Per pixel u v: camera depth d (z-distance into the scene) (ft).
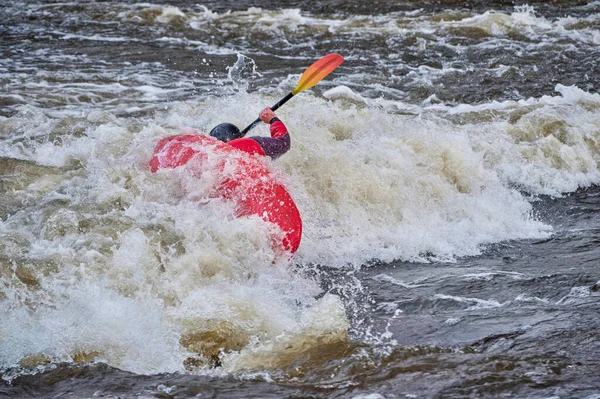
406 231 78.18
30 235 66.44
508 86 131.64
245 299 59.00
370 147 89.81
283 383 48.57
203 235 65.62
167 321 55.47
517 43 160.76
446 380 47.62
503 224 81.25
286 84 129.59
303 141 86.33
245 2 205.26
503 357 50.85
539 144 100.32
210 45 159.53
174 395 47.16
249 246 65.67
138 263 61.82
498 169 95.76
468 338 54.70
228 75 129.70
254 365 51.13
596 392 45.34
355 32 170.40
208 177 69.21
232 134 77.46
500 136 103.14
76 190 75.31
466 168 89.71
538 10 195.00
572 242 76.23
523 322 56.95
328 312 57.21
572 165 98.58
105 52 150.51
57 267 61.21
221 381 49.03
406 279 67.31
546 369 48.65
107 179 75.61
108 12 186.60
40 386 48.85
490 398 45.06
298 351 52.60
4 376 49.93
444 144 91.91
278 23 178.81
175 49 155.12
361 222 78.43
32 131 96.37
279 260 67.00
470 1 205.77
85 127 98.63
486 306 60.80
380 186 81.82
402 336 55.67
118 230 66.49
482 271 68.80
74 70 135.54
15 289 58.44
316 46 159.84
